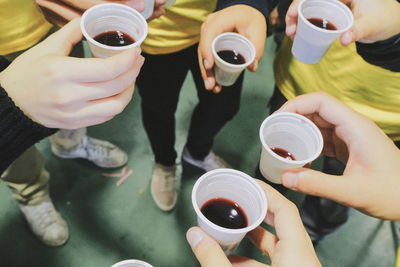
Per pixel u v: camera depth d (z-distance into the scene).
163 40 0.56
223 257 0.38
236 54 0.55
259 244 0.42
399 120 0.54
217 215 0.43
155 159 0.76
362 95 0.54
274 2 0.60
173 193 0.76
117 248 0.73
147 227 0.75
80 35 0.41
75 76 0.36
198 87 0.66
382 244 0.78
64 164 0.79
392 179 0.42
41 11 0.49
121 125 0.85
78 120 0.38
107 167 0.79
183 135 0.85
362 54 0.50
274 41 1.01
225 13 0.54
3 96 0.36
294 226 0.39
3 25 0.48
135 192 0.78
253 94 0.94
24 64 0.37
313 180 0.41
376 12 0.48
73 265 0.71
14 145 0.38
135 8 0.46
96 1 0.46
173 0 0.50
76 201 0.76
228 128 0.88
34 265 0.70
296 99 0.46
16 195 0.67
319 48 0.51
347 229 0.79
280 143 0.48
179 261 0.73
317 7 0.51
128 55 0.36
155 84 0.62
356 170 0.43
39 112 0.38
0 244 0.71
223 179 0.42
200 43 0.54
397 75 0.49
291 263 0.37
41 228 0.70
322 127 0.49
